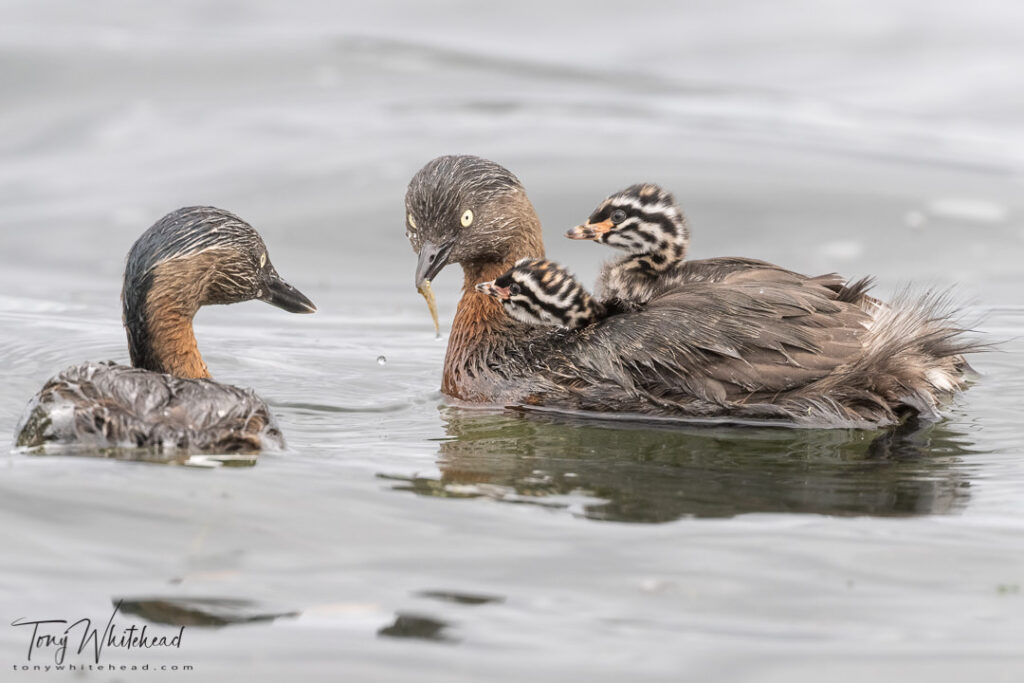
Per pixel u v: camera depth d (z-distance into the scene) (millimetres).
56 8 43719
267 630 7957
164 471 10328
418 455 11758
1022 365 15492
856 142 31438
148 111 32969
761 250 24391
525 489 10578
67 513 9453
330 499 10008
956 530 9656
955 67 38750
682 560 9008
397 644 7785
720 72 38875
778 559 9039
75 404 10742
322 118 32531
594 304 14062
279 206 26516
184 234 12852
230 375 15562
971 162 29906
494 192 15117
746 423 13000
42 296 21672
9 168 29594
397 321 20625
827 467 11422
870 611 8289
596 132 31172
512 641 7844
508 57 39750
